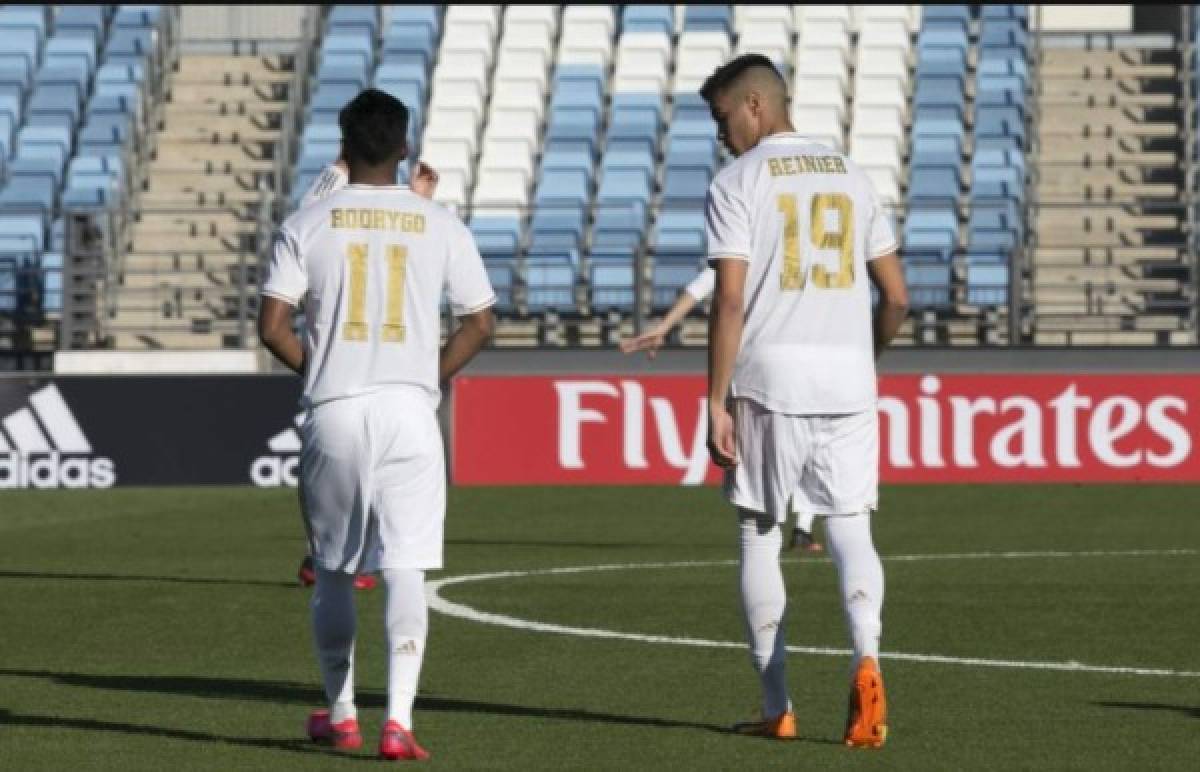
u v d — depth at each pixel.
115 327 90.88
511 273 94.69
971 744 25.22
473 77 110.62
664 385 81.62
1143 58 112.50
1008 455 80.25
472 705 28.70
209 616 40.59
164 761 24.11
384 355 23.81
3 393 82.06
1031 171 103.31
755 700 29.14
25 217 98.56
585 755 24.38
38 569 51.00
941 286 88.94
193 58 113.19
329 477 23.83
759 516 25.39
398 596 23.59
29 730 26.58
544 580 47.66
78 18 112.88
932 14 114.56
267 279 23.97
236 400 82.12
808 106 106.31
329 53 111.44
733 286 24.69
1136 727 26.64
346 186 24.33
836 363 24.97
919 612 40.72
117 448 81.94
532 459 81.94
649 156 103.81
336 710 24.91
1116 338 96.00
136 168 105.00
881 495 75.62
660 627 38.50
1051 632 37.50
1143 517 66.50
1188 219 100.31
